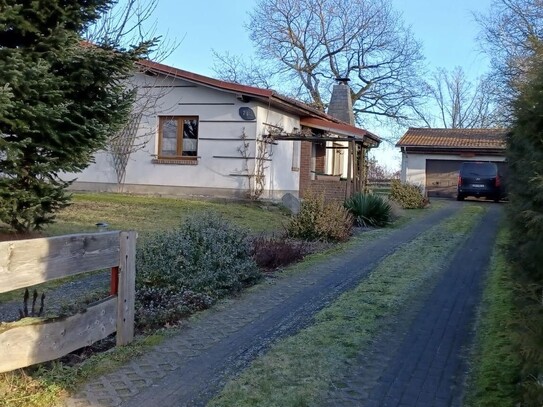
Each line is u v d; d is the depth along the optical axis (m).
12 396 4.14
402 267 9.16
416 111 44.62
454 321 6.17
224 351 5.28
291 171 20.11
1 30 7.59
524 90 4.35
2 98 6.73
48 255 4.41
